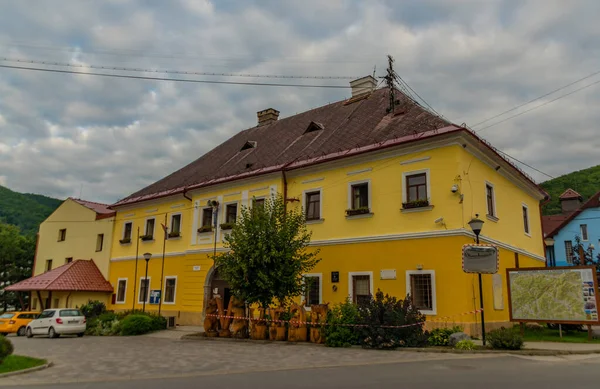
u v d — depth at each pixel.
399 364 11.87
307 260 20.66
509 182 24.08
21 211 79.38
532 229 27.22
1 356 12.48
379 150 20.89
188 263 28.25
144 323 24.56
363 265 20.66
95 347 18.08
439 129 19.42
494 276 20.27
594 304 16.53
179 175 34.16
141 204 33.12
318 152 24.17
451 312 17.69
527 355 13.41
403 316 15.67
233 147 33.88
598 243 45.56
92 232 36.47
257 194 25.73
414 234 19.23
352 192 21.98
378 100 26.48
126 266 33.03
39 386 9.77
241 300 20.27
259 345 17.62
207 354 14.89
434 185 19.19
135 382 10.06
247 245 19.61
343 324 16.56
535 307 17.59
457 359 12.66
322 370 11.17
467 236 18.38
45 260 39.78
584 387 8.38
